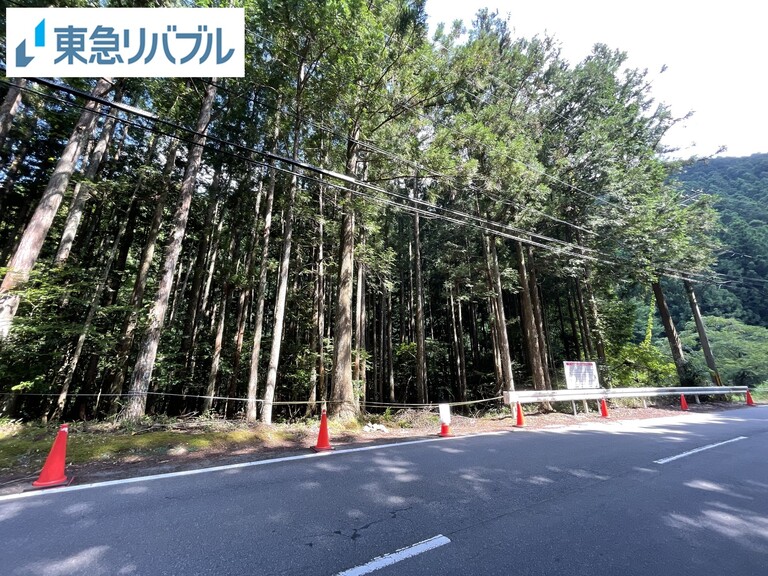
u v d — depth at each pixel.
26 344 7.82
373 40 8.96
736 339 24.77
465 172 11.38
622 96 18.33
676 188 19.52
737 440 7.50
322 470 4.89
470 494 3.99
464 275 16.38
